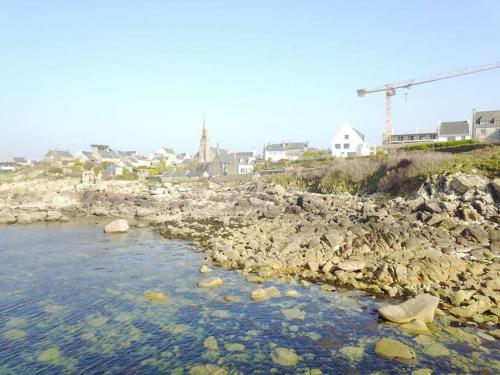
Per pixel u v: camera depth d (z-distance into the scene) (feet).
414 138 315.58
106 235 139.13
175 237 131.85
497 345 50.62
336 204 156.25
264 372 45.60
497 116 280.92
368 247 93.20
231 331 56.29
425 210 120.67
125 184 302.25
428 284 71.46
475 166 147.13
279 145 473.26
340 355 49.06
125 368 46.80
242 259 93.71
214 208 190.80
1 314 63.10
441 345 50.80
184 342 53.16
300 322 58.85
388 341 50.67
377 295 68.95
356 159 219.82
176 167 508.53
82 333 56.18
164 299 69.36
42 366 47.37
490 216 109.81
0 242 126.00
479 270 75.77
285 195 196.85
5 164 606.96
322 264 84.53
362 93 456.45
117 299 69.82
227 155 430.20
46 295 72.08
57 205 231.91
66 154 572.10
